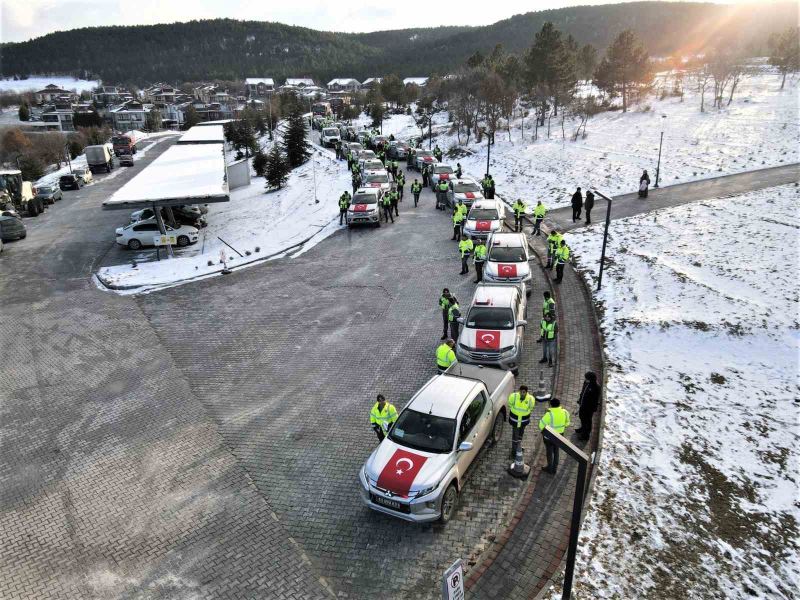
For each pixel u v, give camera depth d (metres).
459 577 5.74
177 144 47.78
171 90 180.25
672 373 12.27
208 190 25.25
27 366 14.84
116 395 13.09
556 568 7.66
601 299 16.67
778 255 16.97
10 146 73.75
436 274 20.36
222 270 22.22
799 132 32.09
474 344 12.81
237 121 75.25
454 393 9.84
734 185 25.94
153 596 7.56
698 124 39.12
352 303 18.11
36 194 40.25
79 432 11.62
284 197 37.06
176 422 11.85
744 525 8.23
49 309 19.23
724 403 11.12
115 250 27.69
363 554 8.13
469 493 9.23
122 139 64.75
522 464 9.55
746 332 13.32
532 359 13.64
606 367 12.80
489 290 14.66
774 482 9.05
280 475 10.02
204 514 9.09
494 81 51.25
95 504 9.45
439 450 8.89
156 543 8.51
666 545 7.88
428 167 37.47
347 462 10.31
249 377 13.66
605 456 9.76
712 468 9.40
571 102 54.97
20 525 9.04
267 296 19.22
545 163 38.09
